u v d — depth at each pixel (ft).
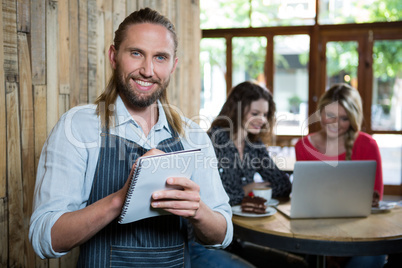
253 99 7.49
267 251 7.06
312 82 18.12
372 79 17.60
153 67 3.49
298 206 5.80
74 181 3.36
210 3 18.62
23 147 5.73
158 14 3.61
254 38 18.48
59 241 3.07
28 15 5.77
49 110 6.31
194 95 13.79
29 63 5.83
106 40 8.14
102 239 3.51
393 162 17.60
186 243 3.93
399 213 6.36
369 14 17.52
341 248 5.11
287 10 18.12
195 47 13.78
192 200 3.09
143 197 2.95
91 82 7.57
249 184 7.41
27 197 5.84
